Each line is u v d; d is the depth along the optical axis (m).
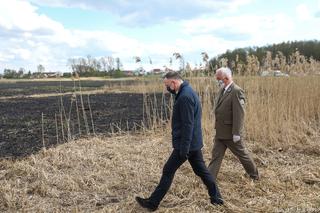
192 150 6.21
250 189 7.16
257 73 14.38
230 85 7.32
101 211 6.21
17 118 15.20
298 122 11.48
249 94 11.84
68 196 6.89
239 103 7.16
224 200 6.64
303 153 9.60
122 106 18.95
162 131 11.64
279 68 14.98
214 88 13.13
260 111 10.96
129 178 7.70
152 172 7.99
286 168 8.36
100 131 12.03
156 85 19.59
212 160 7.49
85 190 7.16
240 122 7.18
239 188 7.27
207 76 12.91
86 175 7.71
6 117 15.51
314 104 13.45
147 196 6.89
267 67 14.81
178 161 6.20
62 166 8.20
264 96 11.73
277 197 6.80
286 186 7.34
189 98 6.04
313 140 10.55
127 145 10.04
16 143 10.36
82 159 8.56
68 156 8.69
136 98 23.31
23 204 6.50
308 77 14.63
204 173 6.37
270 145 10.15
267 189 7.16
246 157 7.47
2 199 6.61
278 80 13.74
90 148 9.53
